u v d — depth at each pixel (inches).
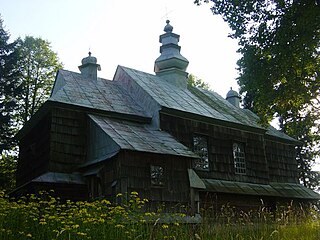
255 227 372.5
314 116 784.3
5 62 1139.9
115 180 552.1
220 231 343.6
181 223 413.1
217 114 806.5
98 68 804.6
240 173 802.2
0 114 1088.2
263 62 619.8
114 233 302.0
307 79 628.1
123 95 762.8
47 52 1230.3
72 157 625.0
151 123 703.7
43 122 667.4
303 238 348.2
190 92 891.4
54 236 286.8
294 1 545.6
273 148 964.0
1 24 1183.6
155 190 572.1
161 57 910.4
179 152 608.1
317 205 944.3
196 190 621.3
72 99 658.8
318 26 531.5
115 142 563.5
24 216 315.6
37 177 611.2
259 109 680.4
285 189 882.8
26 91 1178.6
